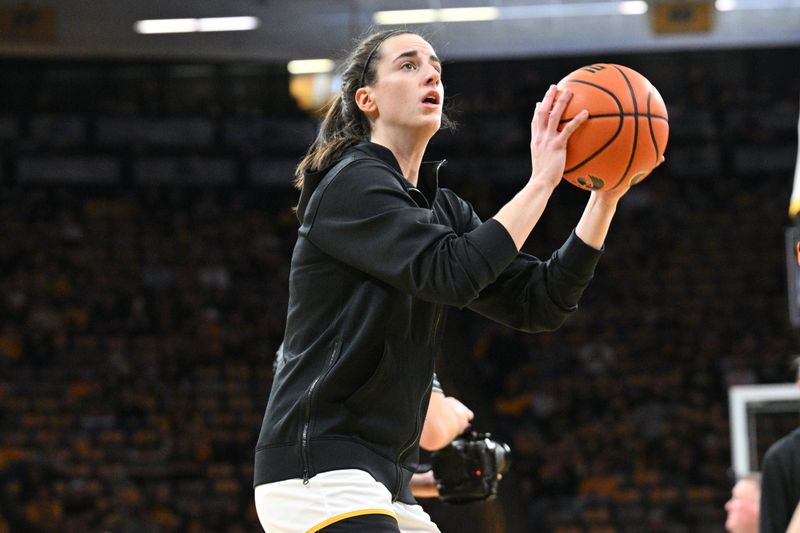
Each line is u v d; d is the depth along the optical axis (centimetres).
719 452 2912
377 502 416
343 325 430
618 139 431
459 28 3238
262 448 435
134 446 2941
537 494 2864
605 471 2894
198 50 3347
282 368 443
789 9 3153
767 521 538
